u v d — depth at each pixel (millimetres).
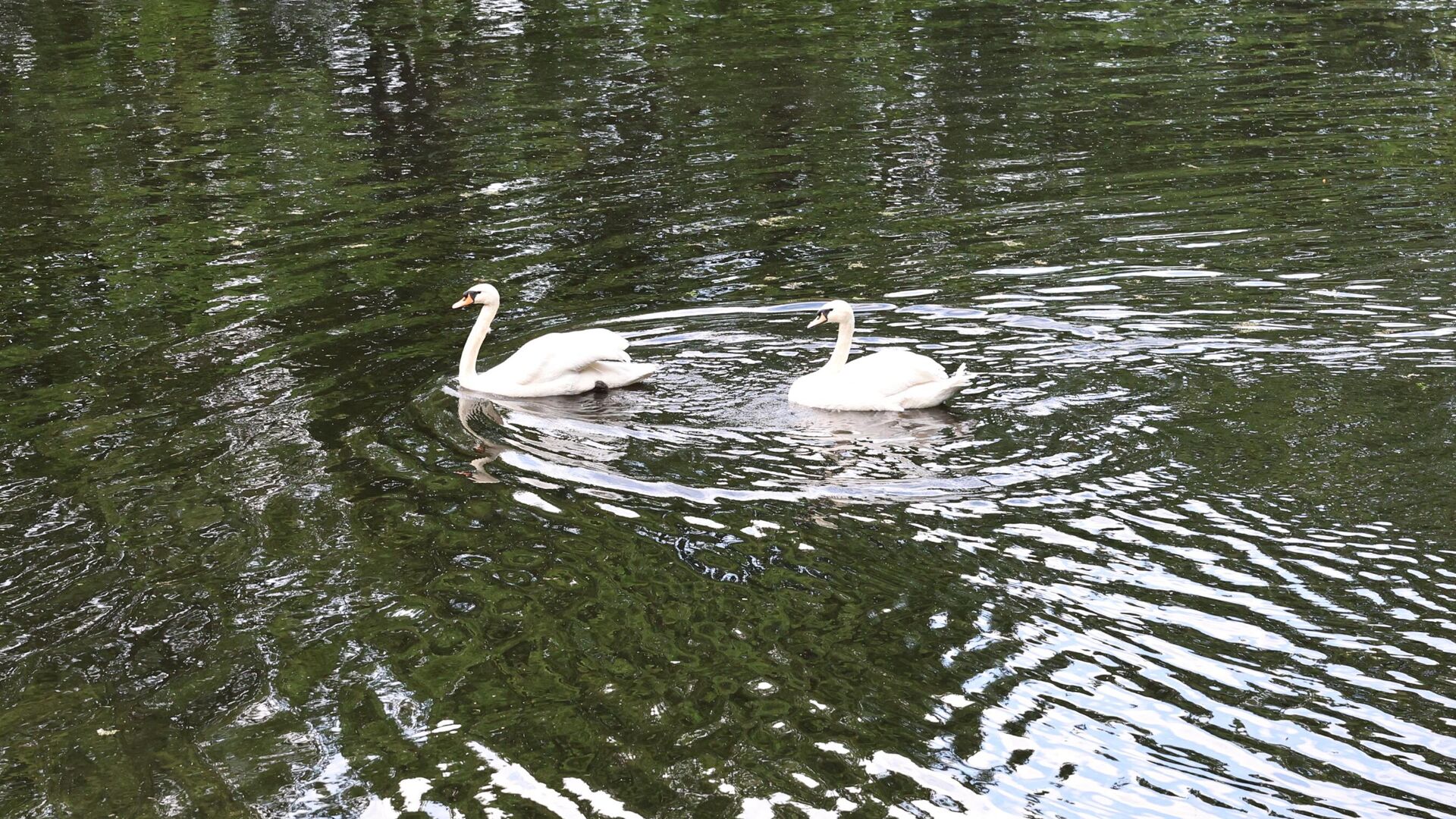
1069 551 9172
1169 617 8406
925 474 10320
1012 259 15266
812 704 7801
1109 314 13438
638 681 8094
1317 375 11688
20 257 16656
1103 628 8336
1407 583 8617
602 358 12188
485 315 12469
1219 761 7207
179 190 19203
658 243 16312
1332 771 7090
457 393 12320
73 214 18312
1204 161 19000
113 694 8281
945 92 23328
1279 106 21797
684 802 7102
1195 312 13375
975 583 8867
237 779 7484
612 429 11414
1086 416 11133
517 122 22172
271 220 17734
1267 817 6809
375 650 8555
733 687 7988
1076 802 6984
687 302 14344
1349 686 7715
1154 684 7812
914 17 29516
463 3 32156
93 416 12102
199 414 12070
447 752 7602
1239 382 11633
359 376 12797
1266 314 13250
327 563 9531
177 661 8562
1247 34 27172
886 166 19234
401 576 9336
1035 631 8336
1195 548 9125
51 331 14273
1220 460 10273
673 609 8789
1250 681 7797
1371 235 15578
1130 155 19422
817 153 19984
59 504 10539
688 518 9875
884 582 8945
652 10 30906
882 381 11484
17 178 20078
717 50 27031
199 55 27766
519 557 9477
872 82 24156
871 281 14734
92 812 7289
